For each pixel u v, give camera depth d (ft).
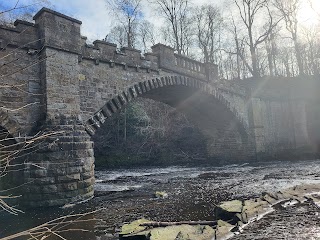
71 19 46.03
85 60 48.91
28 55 41.60
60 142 40.29
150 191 49.85
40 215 34.32
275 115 106.83
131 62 57.47
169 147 114.01
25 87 40.83
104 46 52.44
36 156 38.58
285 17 123.03
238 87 96.17
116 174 81.41
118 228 27.63
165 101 88.12
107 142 107.45
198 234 21.72
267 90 106.32
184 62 72.95
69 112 43.78
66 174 39.96
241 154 100.32
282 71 177.47
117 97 53.31
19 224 30.99
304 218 25.64
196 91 77.71
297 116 107.55
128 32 125.39
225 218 27.17
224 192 45.34
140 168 99.04
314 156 100.89
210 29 132.36
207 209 33.83
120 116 111.75
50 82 41.91
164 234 21.61
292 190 36.96
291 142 106.73
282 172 67.41
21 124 39.99
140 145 109.50
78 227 28.30
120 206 37.47
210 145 109.91
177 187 53.93
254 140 97.81
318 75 113.50
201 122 107.04
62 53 44.16
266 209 28.86
